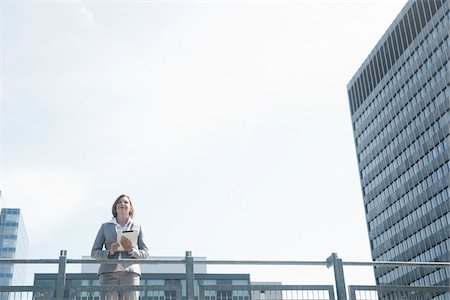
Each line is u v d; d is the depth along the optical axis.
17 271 148.12
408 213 110.00
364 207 129.25
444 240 97.12
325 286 8.73
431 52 107.56
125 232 7.95
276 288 8.53
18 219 148.75
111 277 8.03
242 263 8.64
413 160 110.12
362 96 134.75
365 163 130.75
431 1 109.31
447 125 99.81
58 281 7.97
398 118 117.19
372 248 123.69
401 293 8.88
